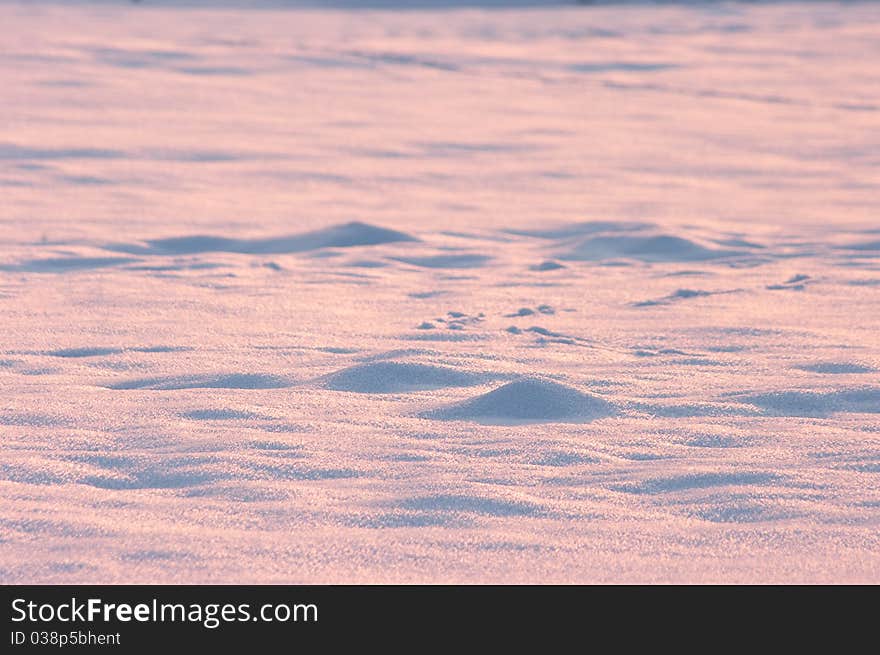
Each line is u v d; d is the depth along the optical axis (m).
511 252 19.33
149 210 23.12
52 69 47.75
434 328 12.54
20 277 16.00
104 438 7.91
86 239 19.50
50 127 34.53
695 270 16.95
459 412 8.62
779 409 8.80
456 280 16.48
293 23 86.31
